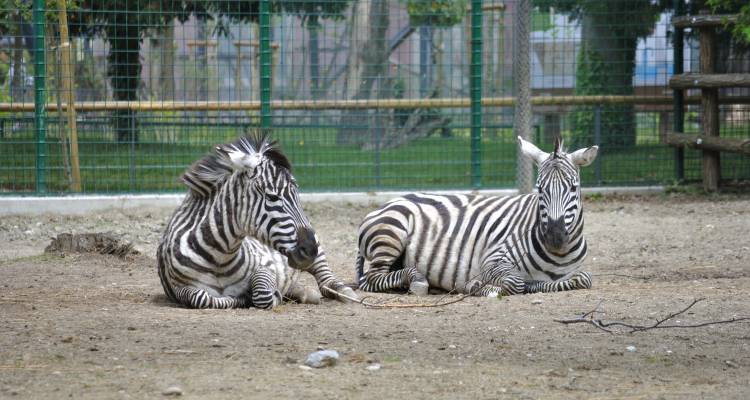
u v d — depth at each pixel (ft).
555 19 77.61
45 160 53.26
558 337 24.20
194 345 22.63
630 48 71.15
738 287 32.30
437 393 18.84
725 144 55.11
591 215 51.98
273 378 19.69
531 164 50.98
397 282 32.65
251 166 26.84
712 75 55.88
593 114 69.31
